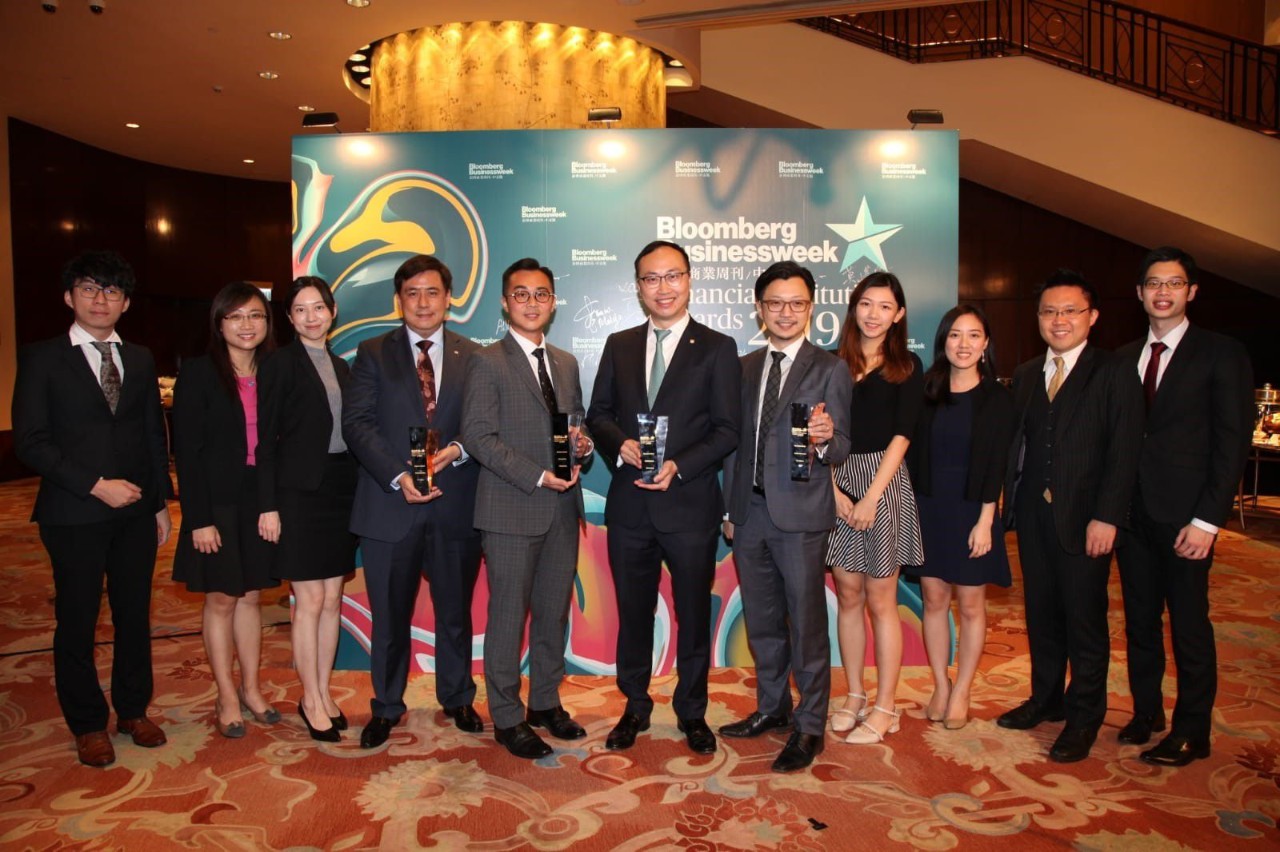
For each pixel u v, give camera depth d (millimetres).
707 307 3812
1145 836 2285
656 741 2932
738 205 3795
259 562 2912
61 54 7387
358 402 2891
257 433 2904
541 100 6246
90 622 2766
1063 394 2863
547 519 2832
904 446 2816
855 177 3797
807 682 2740
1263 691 3391
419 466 2715
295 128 9688
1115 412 2744
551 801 2494
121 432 2805
